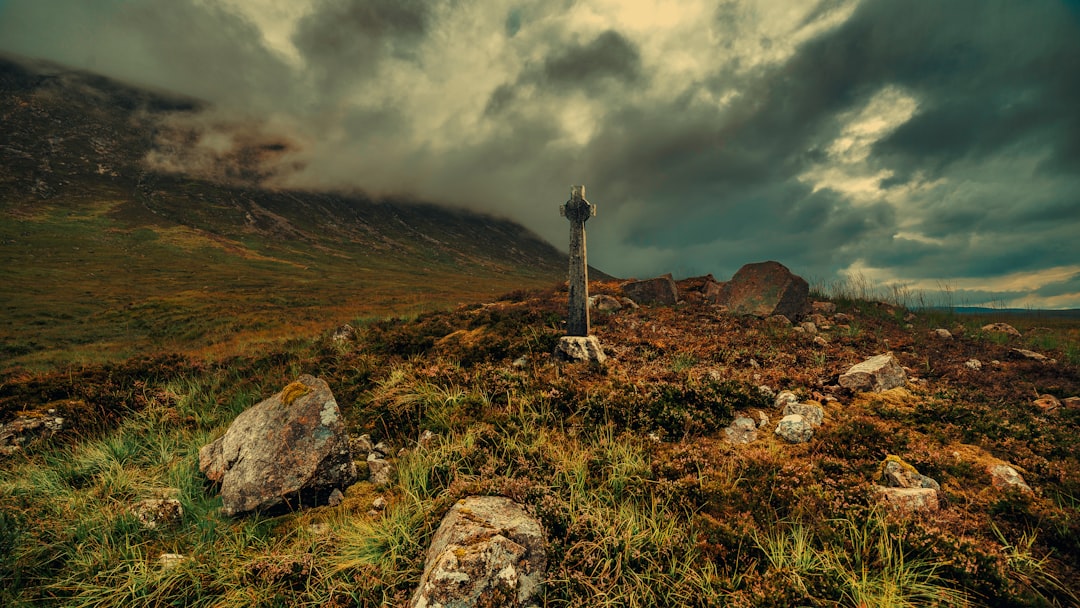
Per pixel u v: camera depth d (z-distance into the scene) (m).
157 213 198.50
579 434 8.15
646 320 16.25
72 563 5.34
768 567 5.05
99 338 36.84
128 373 12.20
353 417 9.52
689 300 20.08
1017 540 5.57
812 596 4.62
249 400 10.90
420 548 5.39
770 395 9.67
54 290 64.00
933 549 5.04
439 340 14.33
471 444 7.52
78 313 48.50
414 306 54.97
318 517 6.40
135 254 119.38
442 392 9.75
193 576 5.09
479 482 6.13
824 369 11.27
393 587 4.92
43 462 8.02
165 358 13.55
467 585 4.41
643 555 5.18
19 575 5.01
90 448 8.29
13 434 8.77
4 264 85.25
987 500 6.35
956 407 9.04
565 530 5.48
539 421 8.49
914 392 10.18
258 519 6.28
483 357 12.11
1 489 6.62
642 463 6.91
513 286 138.88
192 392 11.59
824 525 5.64
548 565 5.07
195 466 7.64
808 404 8.98
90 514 6.17
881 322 17.77
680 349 12.85
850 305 20.55
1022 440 7.96
